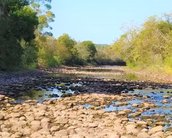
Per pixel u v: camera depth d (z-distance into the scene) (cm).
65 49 12025
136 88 3462
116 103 2278
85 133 1390
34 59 7825
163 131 1464
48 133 1395
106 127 1508
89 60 14025
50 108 1975
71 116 1727
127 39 9262
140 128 1524
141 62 7888
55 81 4269
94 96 2595
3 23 5481
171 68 6181
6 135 1355
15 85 3456
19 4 6041
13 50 5766
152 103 2288
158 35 7294
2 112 1836
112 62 14875
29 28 6025
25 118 1667
